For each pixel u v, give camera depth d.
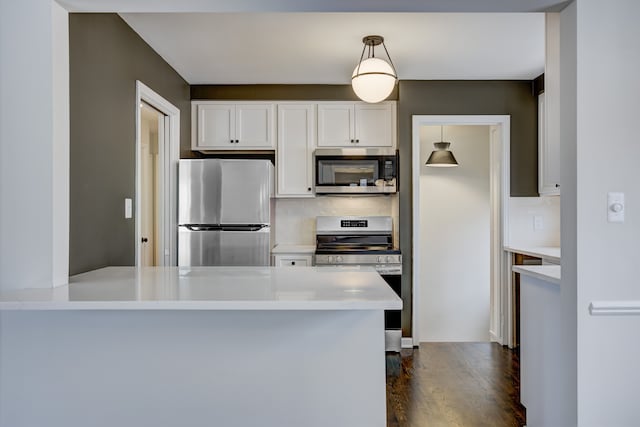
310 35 3.05
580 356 1.74
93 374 1.80
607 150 1.75
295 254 4.05
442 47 3.28
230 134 4.21
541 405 2.25
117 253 2.61
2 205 1.77
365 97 3.16
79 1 1.78
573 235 1.77
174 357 1.81
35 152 1.77
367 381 1.84
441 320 5.21
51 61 1.76
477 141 5.19
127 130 2.78
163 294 1.60
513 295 4.00
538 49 3.33
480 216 5.20
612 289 1.74
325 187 4.12
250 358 1.82
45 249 1.76
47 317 1.80
